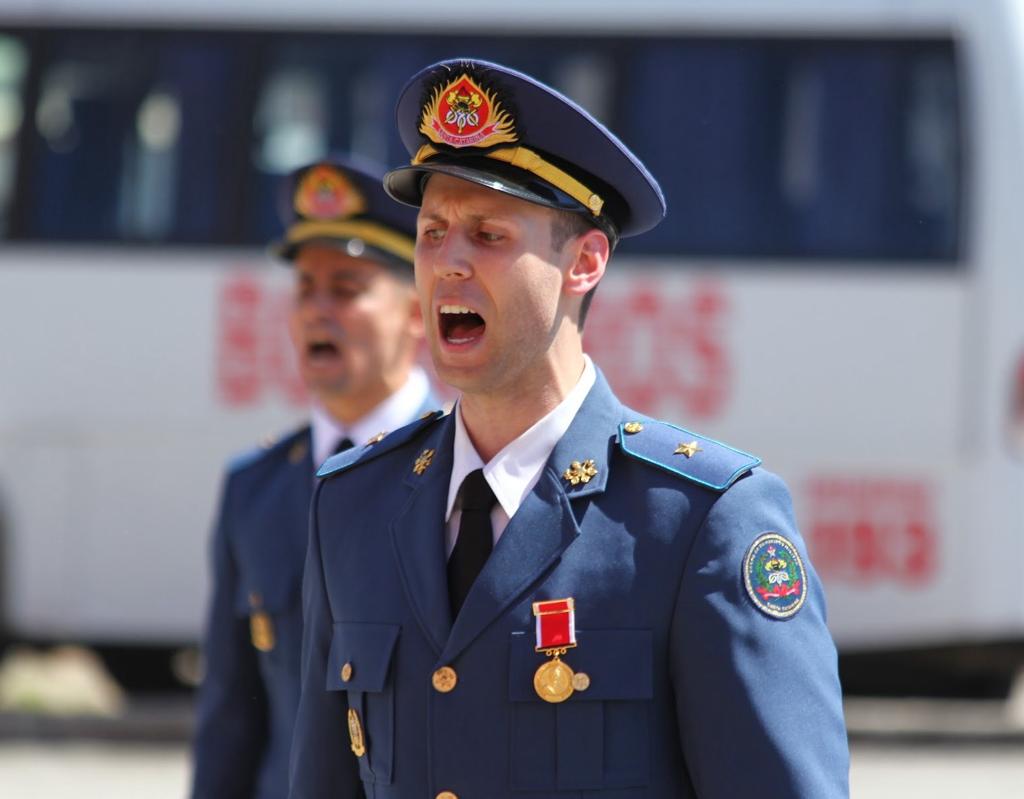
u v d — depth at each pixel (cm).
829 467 2562
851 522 2556
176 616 2664
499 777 748
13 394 2672
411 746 773
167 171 2675
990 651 2583
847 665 2758
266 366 2648
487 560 778
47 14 2700
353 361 1300
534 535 771
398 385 1323
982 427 2541
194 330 2658
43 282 2677
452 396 2472
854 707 2858
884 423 2553
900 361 2555
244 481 1282
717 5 2595
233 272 2655
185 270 2662
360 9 2639
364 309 1301
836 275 2564
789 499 790
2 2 2705
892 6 2581
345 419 1314
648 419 824
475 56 2612
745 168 2581
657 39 2597
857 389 2556
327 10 2648
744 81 2588
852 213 2570
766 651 741
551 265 793
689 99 2592
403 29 2628
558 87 2602
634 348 2581
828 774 734
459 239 786
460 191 790
